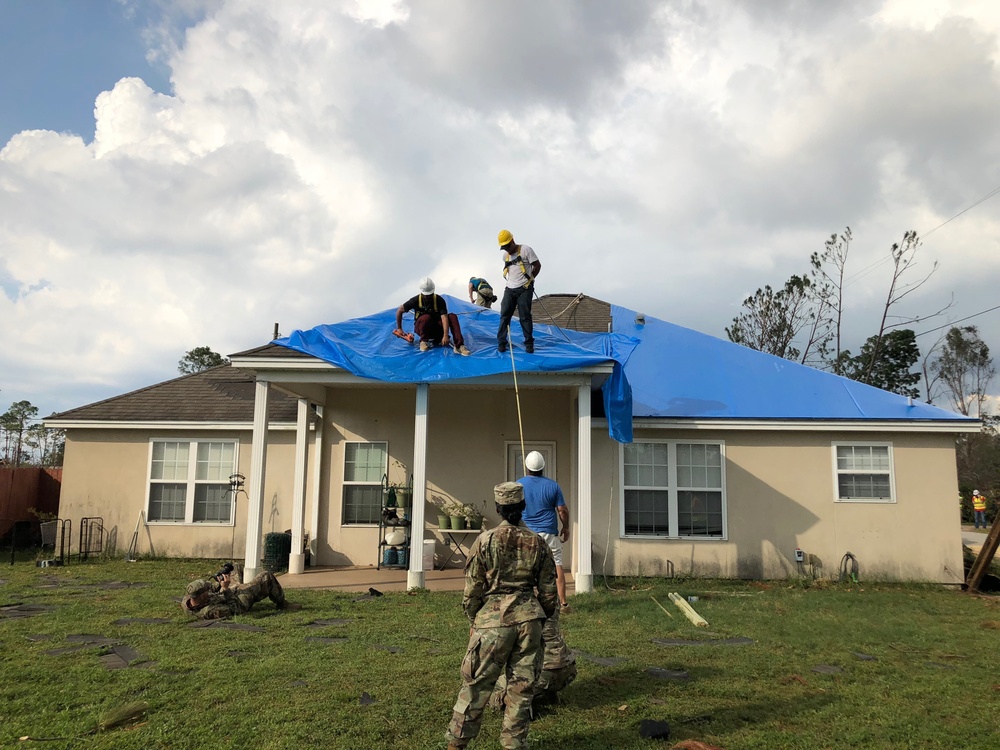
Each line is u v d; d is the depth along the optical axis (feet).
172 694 17.65
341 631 25.40
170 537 49.60
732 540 43.55
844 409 45.01
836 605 34.12
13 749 14.25
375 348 38.55
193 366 154.81
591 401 44.62
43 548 54.08
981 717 17.29
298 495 43.60
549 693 17.70
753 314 112.78
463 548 45.80
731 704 17.97
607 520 43.65
